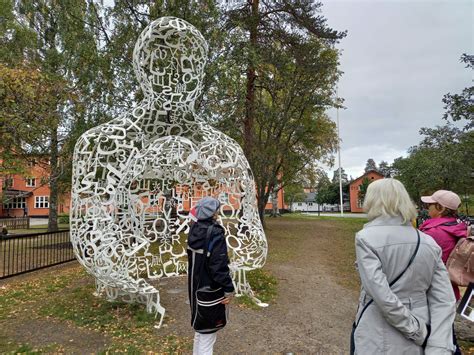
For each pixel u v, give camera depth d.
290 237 13.18
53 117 8.24
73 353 3.48
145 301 4.84
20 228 18.80
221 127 10.85
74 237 4.55
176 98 5.89
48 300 5.18
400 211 1.73
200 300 2.70
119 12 10.00
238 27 11.24
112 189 4.71
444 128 16.77
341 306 5.12
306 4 12.23
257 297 5.33
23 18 13.64
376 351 1.59
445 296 1.63
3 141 7.85
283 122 12.96
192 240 2.80
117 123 5.36
